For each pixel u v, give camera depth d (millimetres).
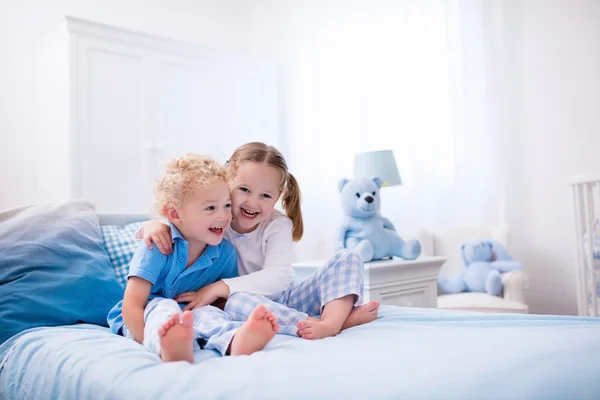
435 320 1253
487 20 3164
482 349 883
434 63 3281
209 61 3402
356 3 3637
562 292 2988
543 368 759
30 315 1356
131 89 3021
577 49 2982
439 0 3270
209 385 765
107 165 2912
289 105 4016
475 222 3154
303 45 3936
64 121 2824
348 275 1280
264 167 1364
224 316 1201
